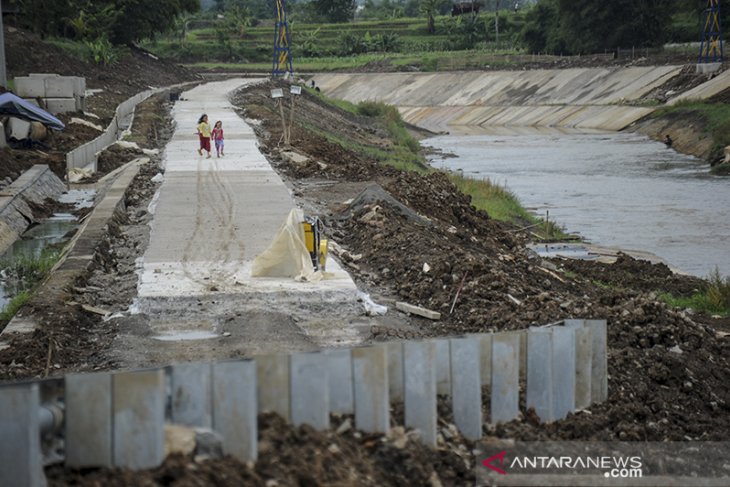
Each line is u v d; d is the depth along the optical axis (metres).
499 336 17.48
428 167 91.62
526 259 43.44
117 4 151.62
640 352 23.94
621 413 19.81
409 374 15.80
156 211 39.88
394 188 48.09
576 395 19.56
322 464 13.51
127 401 12.70
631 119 139.50
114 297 27.84
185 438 13.12
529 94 174.38
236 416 13.29
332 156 65.50
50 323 24.20
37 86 78.75
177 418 13.69
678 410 21.56
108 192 46.97
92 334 24.36
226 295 26.23
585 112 153.38
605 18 184.88
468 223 49.91
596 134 135.88
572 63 182.12
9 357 22.02
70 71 117.06
